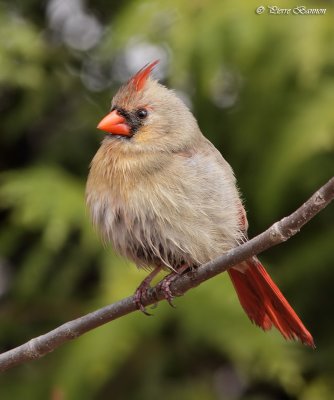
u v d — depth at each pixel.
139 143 6.86
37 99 10.82
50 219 9.15
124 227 6.77
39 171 9.79
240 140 9.75
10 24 10.56
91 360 8.71
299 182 9.96
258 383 10.68
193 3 9.68
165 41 9.84
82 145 10.94
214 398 10.05
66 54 11.21
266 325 7.06
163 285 6.46
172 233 6.63
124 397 10.01
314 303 10.13
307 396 9.38
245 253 5.90
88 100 11.16
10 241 10.16
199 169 6.75
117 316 6.39
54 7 11.48
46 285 10.38
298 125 9.19
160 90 7.12
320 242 10.01
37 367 9.87
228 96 10.38
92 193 6.94
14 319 10.20
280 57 9.27
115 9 11.52
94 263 10.52
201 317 8.98
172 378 10.22
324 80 9.41
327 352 9.90
